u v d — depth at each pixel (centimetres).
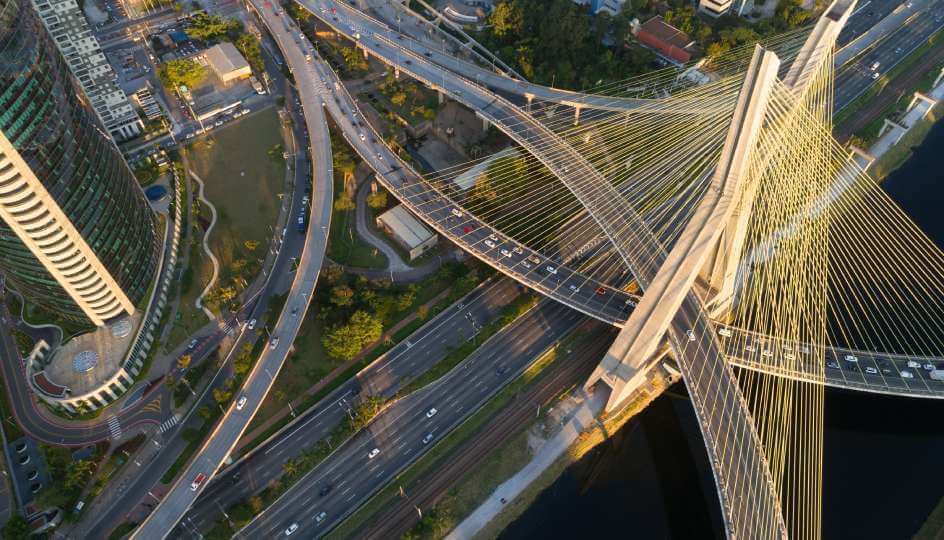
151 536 16388
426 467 18488
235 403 18812
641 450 19362
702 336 19062
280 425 19050
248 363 19588
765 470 16050
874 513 17562
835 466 18450
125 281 19838
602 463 19112
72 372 19050
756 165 17912
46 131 15950
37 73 15700
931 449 19000
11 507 17375
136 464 18188
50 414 19100
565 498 18362
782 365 19025
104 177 18738
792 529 16900
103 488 17725
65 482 17362
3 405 19200
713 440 16588
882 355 19488
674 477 18800
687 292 19400
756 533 14938
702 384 17812
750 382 19938
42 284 18512
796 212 19000
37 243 16700
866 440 19125
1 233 16562
